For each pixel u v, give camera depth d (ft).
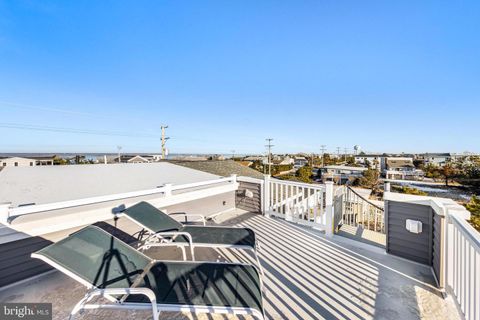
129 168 23.27
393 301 7.02
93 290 5.03
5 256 8.20
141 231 12.55
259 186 17.72
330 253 10.56
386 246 10.43
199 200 16.24
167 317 6.52
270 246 11.40
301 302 6.98
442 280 7.62
